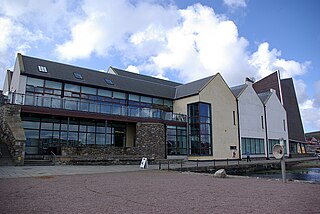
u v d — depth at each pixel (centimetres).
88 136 2353
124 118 2367
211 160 2766
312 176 1822
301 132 4934
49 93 2188
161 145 2467
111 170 1552
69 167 1630
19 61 2130
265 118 3631
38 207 595
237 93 3362
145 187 915
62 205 617
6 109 1820
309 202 680
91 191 812
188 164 2192
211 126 2856
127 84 2772
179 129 2783
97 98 2470
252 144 3331
